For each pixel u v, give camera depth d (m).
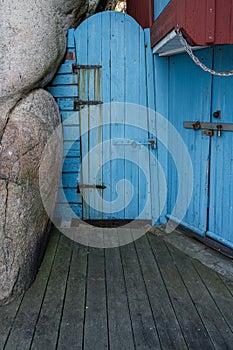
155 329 2.06
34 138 2.51
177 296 2.40
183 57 3.22
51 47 2.94
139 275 2.69
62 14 3.19
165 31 2.63
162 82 3.48
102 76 3.46
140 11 4.11
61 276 2.65
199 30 2.12
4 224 2.24
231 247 2.85
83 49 3.41
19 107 2.51
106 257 2.99
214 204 3.04
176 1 2.23
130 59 3.44
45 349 1.89
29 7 2.64
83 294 2.42
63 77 3.45
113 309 2.26
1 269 2.22
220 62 2.78
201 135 3.10
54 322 2.11
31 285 2.52
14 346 1.90
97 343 1.94
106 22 3.37
